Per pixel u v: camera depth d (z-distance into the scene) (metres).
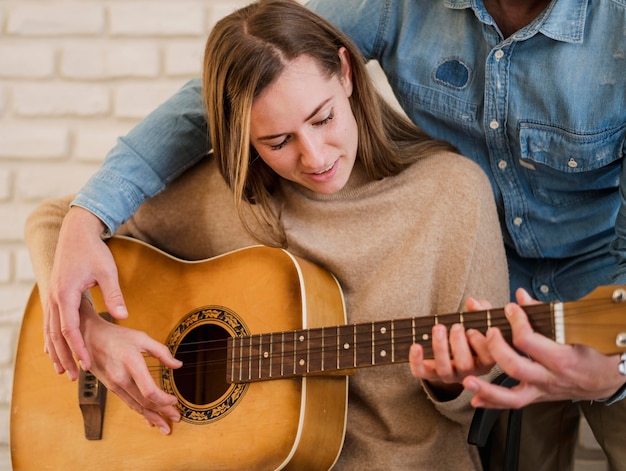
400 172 1.63
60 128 2.42
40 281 1.70
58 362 1.60
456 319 1.28
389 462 1.56
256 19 1.52
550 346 1.14
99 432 1.63
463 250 1.56
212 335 1.63
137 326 1.66
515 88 1.58
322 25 1.55
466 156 1.71
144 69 2.40
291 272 1.55
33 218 1.79
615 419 1.72
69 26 2.43
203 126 1.75
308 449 1.48
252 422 1.50
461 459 1.57
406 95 1.71
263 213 1.70
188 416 1.56
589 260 1.71
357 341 1.40
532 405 1.85
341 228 1.64
